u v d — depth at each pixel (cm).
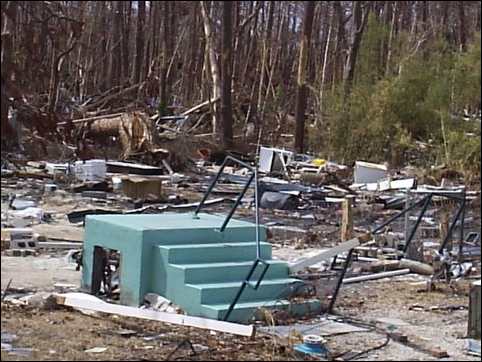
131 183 2119
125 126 2994
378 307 1018
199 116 4197
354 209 1975
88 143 3164
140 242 941
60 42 3869
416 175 2867
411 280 1212
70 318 859
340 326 903
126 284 959
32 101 3419
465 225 1705
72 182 2328
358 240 992
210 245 963
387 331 891
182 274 914
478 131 3080
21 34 3409
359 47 3878
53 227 1542
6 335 765
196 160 3303
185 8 5434
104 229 999
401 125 3338
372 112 3375
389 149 3344
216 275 932
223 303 909
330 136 3481
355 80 3619
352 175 3025
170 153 2970
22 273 1122
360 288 1130
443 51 3575
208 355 741
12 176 2377
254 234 1012
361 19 4222
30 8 3288
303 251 1428
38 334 779
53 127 3144
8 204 1791
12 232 1339
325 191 2406
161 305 926
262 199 2083
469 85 3259
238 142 3847
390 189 2486
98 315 880
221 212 1909
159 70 4719
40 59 3444
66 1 4112
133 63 5438
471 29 5275
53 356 705
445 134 3073
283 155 2983
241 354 753
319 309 965
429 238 1600
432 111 3266
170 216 1067
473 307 881
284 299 957
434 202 1703
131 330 823
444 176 2856
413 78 3356
